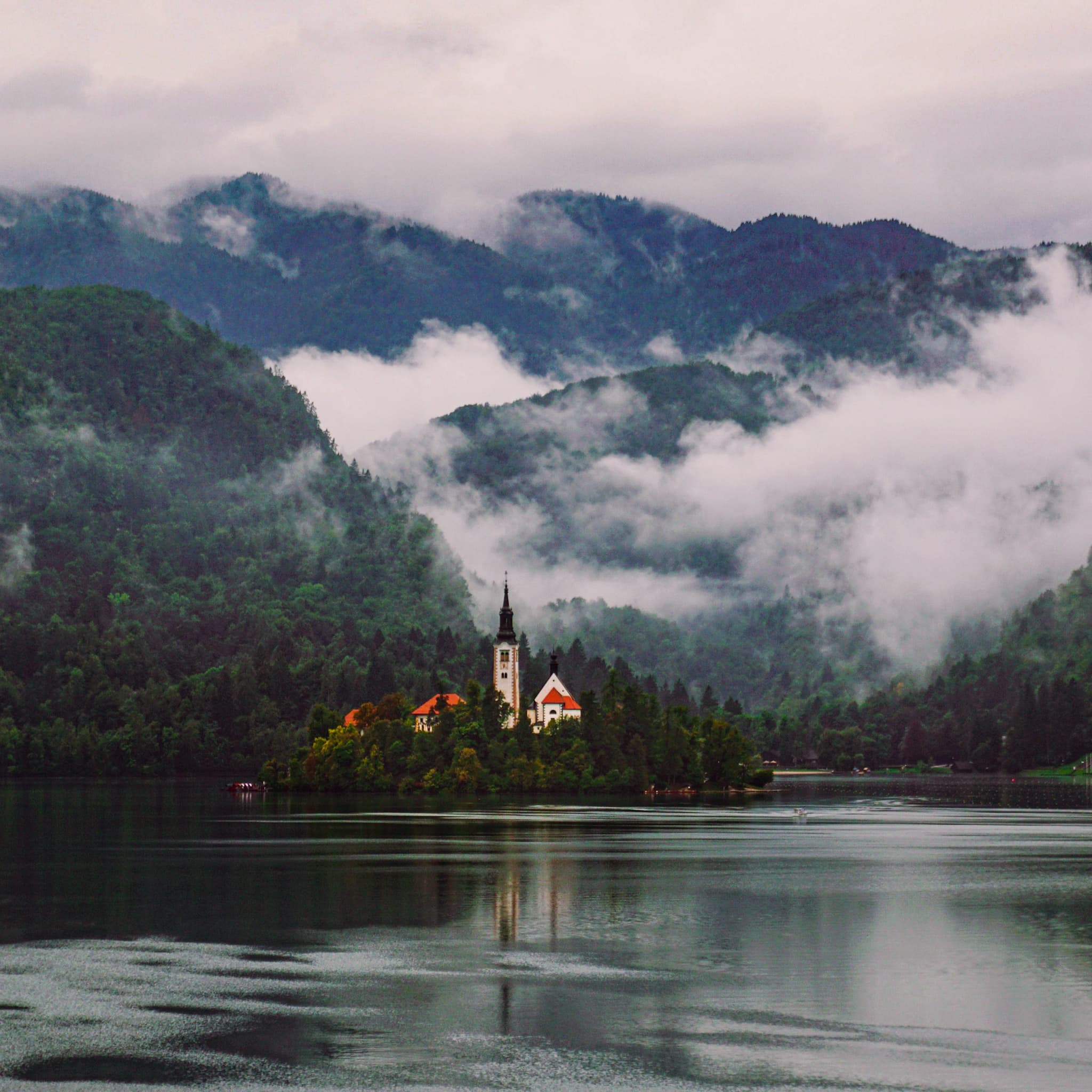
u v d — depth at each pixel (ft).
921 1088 291.38
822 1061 310.86
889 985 380.58
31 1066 307.17
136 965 407.23
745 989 377.09
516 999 365.61
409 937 452.35
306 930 465.47
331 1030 336.08
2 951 428.15
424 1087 293.84
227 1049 320.29
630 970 400.67
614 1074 301.63
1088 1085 293.23
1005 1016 346.13
